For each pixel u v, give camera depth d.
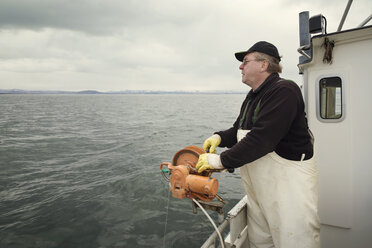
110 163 8.98
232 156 1.42
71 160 9.58
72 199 5.84
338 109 2.04
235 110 44.06
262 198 1.65
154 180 6.96
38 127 20.59
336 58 1.96
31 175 7.75
